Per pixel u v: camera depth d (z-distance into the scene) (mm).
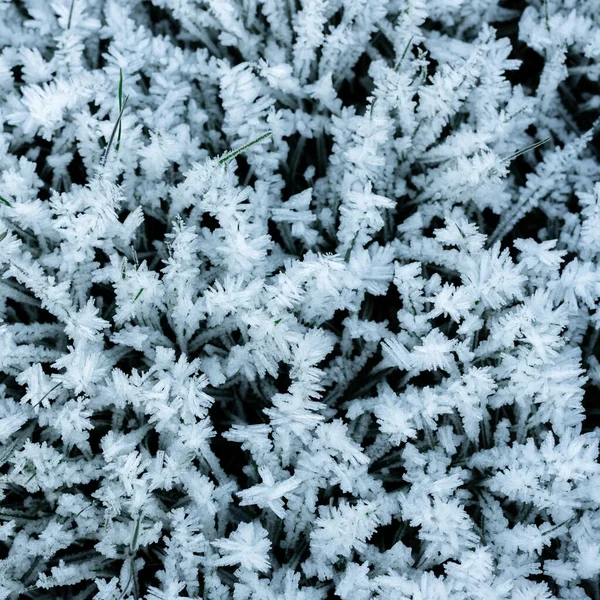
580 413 294
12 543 291
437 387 292
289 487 274
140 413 293
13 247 287
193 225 300
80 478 286
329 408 301
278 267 304
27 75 305
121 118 299
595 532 287
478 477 296
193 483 280
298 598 275
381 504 284
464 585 276
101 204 286
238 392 303
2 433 282
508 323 288
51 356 294
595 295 298
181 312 290
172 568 279
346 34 310
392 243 305
